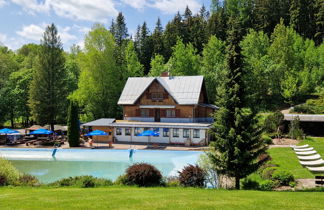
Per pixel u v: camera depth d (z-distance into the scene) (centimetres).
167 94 4488
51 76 5259
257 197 1221
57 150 3478
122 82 5994
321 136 4316
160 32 10162
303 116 4500
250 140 1639
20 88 6141
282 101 6331
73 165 2953
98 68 5488
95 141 4350
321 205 1057
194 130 3928
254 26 8588
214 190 1525
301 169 2123
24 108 6144
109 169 2755
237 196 1246
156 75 6212
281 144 3538
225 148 1675
